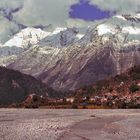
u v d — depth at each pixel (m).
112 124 108.88
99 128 94.94
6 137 73.31
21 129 90.94
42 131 85.69
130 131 87.56
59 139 70.19
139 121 122.06
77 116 152.62
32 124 107.44
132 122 117.69
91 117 145.12
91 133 81.62
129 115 159.12
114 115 159.38
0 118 137.75
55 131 85.50
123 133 82.31
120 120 126.94
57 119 132.12
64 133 81.00
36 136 74.81
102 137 74.44
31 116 152.62
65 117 145.38
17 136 74.94
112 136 76.19
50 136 74.56
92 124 108.00
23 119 132.25
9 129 91.00
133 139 71.81
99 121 121.25
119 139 71.69
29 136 74.75
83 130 88.88
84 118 138.25
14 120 126.50
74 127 97.25
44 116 152.88
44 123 111.62
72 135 77.12
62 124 107.56
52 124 107.44
